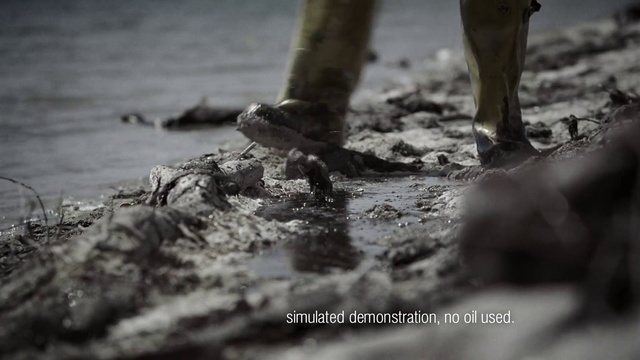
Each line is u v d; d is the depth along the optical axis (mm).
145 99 8367
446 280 4660
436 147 6145
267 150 6031
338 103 5746
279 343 4539
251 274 4789
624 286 4496
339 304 4609
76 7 20062
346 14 5738
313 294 4629
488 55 5547
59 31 15367
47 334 4586
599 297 4480
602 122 5391
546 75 7664
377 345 4480
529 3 5543
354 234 5035
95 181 6207
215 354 4508
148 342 4539
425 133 6414
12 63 11344
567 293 4527
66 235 5297
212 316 4609
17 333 4582
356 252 4910
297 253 4906
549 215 4594
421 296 4609
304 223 5117
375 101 7172
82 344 4570
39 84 9484
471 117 6785
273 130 5668
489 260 4625
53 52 12484
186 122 7359
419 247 4832
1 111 7906
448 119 6777
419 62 10500
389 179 5664
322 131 5719
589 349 4242
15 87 9281
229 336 4547
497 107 5578
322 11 5746
